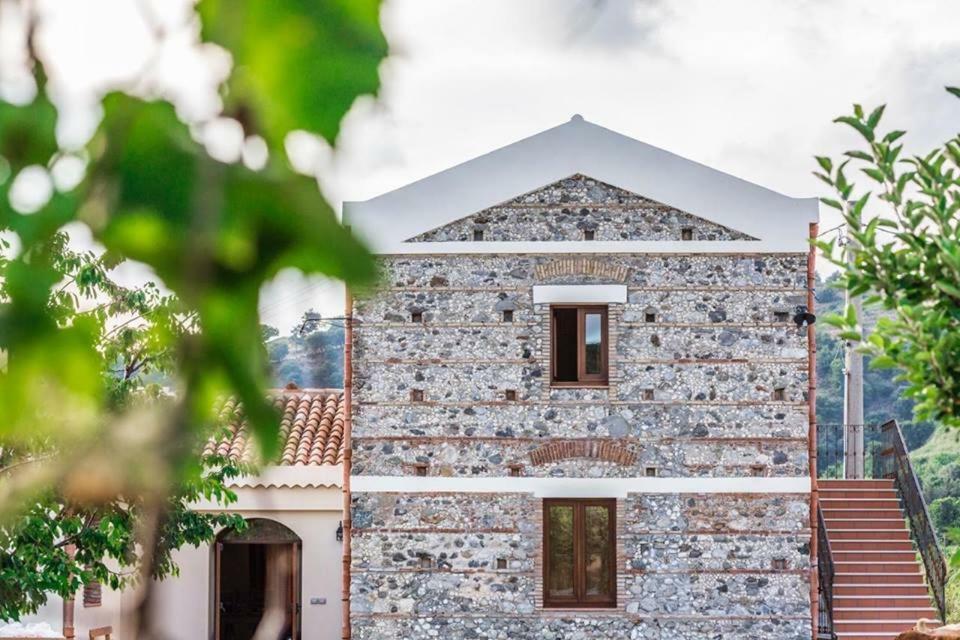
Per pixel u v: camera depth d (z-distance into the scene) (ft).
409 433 64.75
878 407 120.57
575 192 65.16
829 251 17.44
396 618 63.77
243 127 2.79
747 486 64.39
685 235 65.16
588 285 64.95
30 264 2.80
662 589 63.93
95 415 2.89
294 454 75.05
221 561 74.02
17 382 2.84
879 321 16.69
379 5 2.83
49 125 2.64
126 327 18.35
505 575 63.87
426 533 64.23
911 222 16.92
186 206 2.72
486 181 64.80
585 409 64.80
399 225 65.00
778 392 64.85
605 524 64.59
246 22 2.76
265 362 2.88
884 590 71.00
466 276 65.05
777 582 63.98
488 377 64.95
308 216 2.77
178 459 2.87
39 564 43.68
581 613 63.62
